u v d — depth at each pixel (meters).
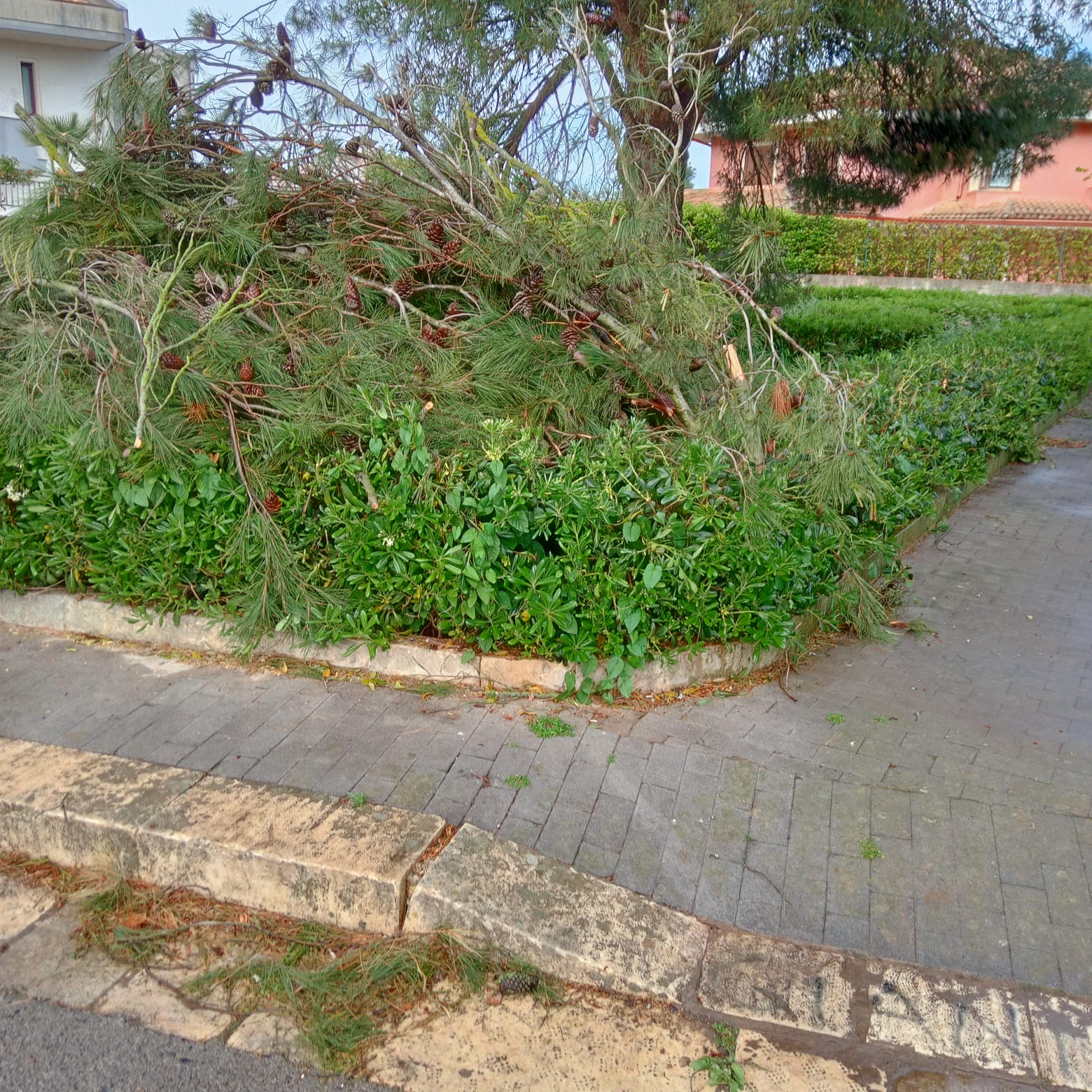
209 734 3.80
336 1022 2.65
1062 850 3.32
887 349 12.38
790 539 4.34
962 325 13.32
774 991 2.77
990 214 27.42
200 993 2.77
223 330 4.51
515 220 5.07
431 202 5.39
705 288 4.76
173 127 5.55
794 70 7.64
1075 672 4.69
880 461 5.43
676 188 5.43
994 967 2.86
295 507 4.20
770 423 4.30
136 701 4.05
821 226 26.44
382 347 4.77
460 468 4.19
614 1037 2.65
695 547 3.97
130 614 4.60
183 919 3.06
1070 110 9.74
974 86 9.02
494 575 4.02
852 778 3.68
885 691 4.42
